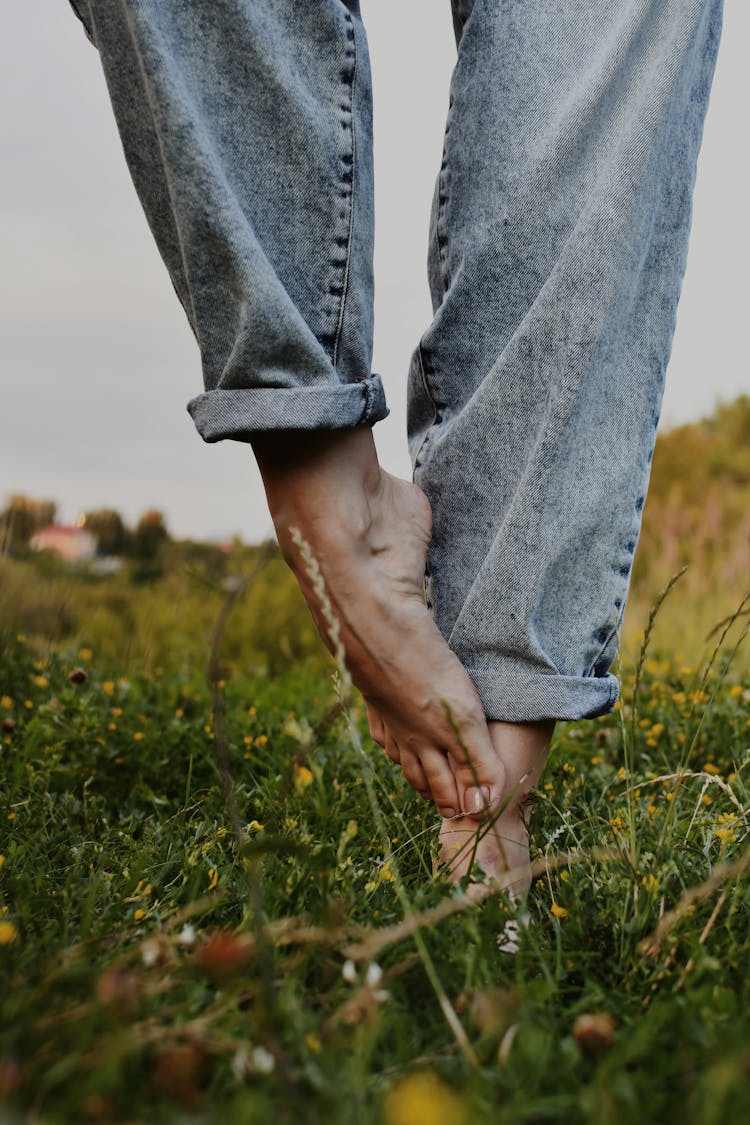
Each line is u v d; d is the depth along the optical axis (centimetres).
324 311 138
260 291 129
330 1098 74
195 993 92
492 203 150
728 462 850
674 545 675
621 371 145
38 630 436
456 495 149
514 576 140
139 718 249
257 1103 69
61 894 121
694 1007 90
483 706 141
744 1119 71
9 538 475
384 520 142
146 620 510
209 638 99
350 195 137
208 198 130
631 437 145
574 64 148
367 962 96
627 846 126
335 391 132
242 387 132
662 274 149
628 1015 95
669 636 484
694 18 144
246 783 207
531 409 143
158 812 180
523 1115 73
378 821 122
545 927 121
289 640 594
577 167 146
